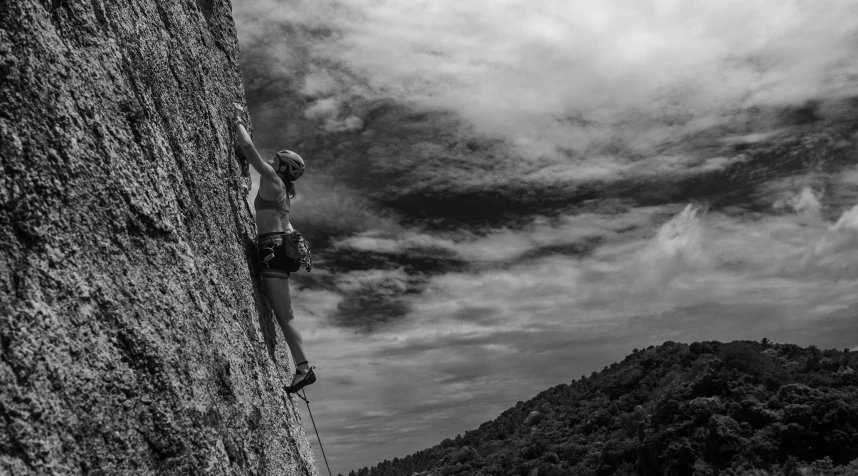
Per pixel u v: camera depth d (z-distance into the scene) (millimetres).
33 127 3275
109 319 3422
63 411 3047
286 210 6535
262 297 6359
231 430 4535
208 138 5723
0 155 3109
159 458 3449
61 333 3146
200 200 5168
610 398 162250
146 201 3920
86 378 3195
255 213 6629
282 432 5715
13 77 3230
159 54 4848
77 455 3059
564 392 196750
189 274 4207
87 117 3615
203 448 3689
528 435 164875
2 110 3154
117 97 3926
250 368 5301
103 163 3652
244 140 6258
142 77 4406
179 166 4859
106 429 3225
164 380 3598
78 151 3496
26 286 3064
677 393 111375
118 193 3717
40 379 2992
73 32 3709
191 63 5590
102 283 3457
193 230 4809
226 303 5133
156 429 3471
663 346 182875
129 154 3889
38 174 3246
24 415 2889
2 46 3209
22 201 3150
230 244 5719
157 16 5035
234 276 5605
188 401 3701
